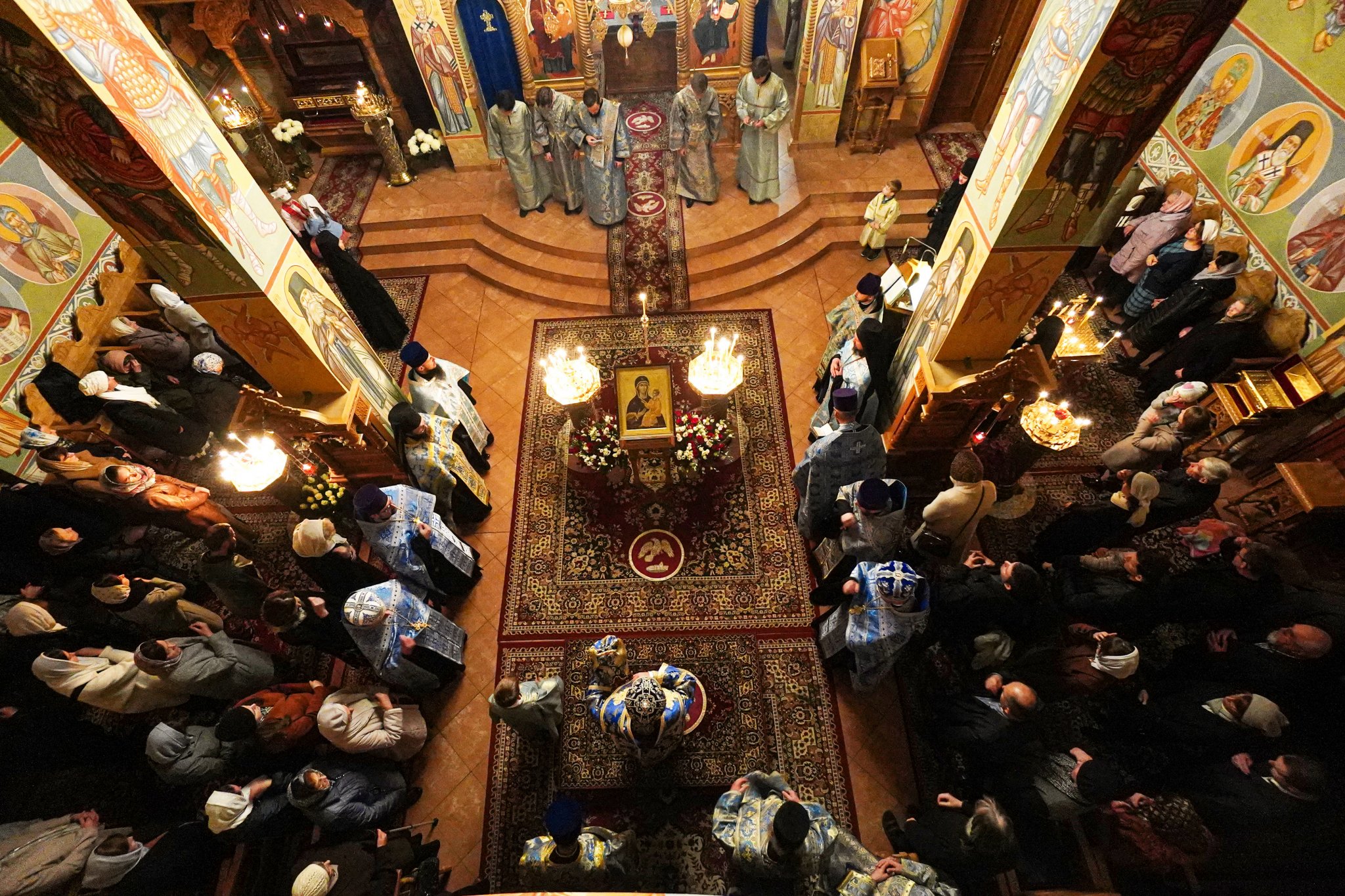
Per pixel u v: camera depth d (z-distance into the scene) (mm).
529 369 9117
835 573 6023
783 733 6211
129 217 4770
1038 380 5887
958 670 6234
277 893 5246
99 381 7133
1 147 7227
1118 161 4801
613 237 10047
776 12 13109
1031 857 5023
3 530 6207
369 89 10797
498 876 5578
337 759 5309
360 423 6566
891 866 4488
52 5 3678
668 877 5520
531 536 7539
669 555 7340
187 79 4930
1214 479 5703
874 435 6102
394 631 5418
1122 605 5438
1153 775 5398
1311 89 6578
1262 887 4363
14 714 5883
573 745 6164
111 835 5066
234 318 5617
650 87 11922
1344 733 4957
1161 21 3922
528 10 9594
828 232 10320
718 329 9414
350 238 10039
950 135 11180
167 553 7496
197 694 5434
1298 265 6867
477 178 11102
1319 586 5867
